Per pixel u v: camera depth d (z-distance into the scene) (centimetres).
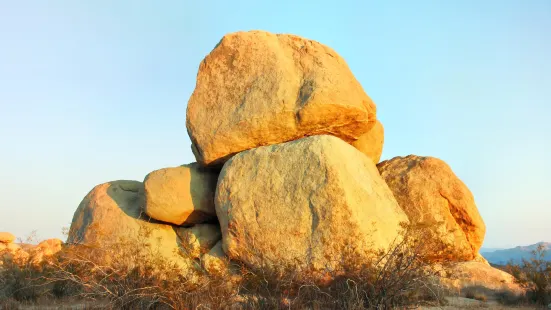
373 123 1716
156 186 1683
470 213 1634
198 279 1120
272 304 1074
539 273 1305
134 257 1264
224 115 1680
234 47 1788
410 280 1037
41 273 1335
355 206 1427
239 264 1488
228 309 1050
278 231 1443
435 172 1683
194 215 1692
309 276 1194
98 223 1659
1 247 1803
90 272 1211
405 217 1509
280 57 1736
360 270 1100
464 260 1625
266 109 1616
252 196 1504
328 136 1552
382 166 1783
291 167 1502
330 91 1609
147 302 1045
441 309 1105
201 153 1681
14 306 1190
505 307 1205
